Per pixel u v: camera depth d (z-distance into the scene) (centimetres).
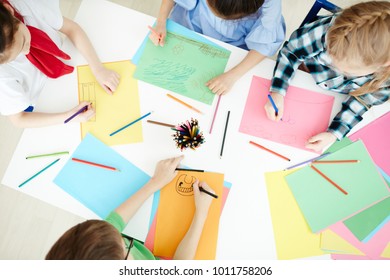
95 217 88
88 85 94
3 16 76
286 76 91
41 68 93
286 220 86
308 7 155
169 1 111
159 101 92
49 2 95
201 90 92
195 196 86
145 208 87
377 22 76
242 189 87
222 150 89
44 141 91
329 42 83
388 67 82
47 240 147
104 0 98
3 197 149
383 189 87
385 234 86
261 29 96
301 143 90
